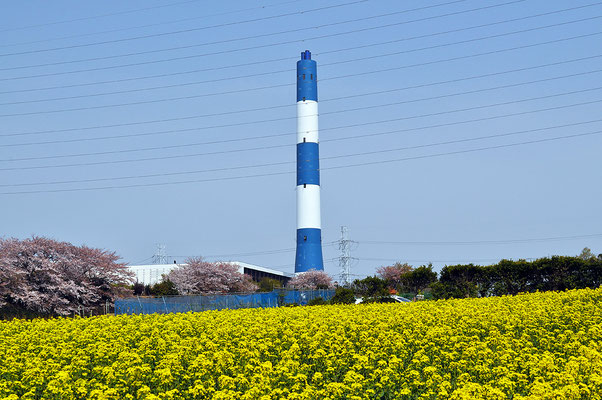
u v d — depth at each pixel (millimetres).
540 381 18359
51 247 64500
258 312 37594
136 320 34156
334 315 32562
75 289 62781
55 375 20281
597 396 16266
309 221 108438
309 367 21047
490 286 61562
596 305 33875
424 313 32125
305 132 110125
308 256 107750
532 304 34188
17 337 29047
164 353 24109
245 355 22016
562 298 37219
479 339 26297
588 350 20531
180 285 93125
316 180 109688
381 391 18234
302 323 28266
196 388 17750
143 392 18391
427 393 17438
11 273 58250
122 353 21797
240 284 97688
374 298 62812
